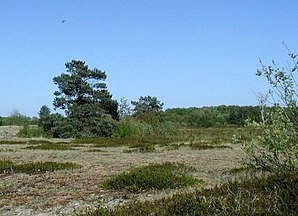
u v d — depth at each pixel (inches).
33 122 2581.2
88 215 270.5
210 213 229.5
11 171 589.9
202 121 2411.4
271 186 255.6
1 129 2111.2
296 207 216.8
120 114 2014.0
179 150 966.4
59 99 1866.4
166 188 408.2
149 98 2699.3
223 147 1009.5
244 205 226.5
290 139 235.9
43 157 828.0
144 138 1434.5
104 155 866.8
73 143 1341.0
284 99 236.4
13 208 370.0
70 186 462.6
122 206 282.4
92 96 1909.4
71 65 1916.8
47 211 354.6
